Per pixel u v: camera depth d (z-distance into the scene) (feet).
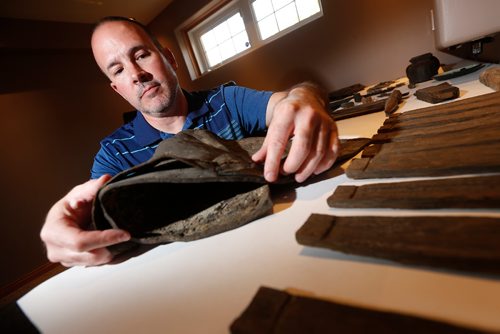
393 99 3.29
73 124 9.68
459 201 1.07
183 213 1.78
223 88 4.10
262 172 1.69
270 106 3.45
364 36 7.04
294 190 1.83
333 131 1.80
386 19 6.60
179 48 10.87
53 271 8.36
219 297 1.10
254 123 3.82
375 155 1.77
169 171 1.58
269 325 0.80
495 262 0.75
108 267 1.71
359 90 6.50
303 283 1.01
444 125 1.88
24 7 7.63
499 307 0.70
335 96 6.49
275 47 8.61
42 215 8.67
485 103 2.03
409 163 1.47
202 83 10.94
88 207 1.86
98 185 1.80
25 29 8.26
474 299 0.75
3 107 8.28
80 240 1.54
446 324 0.67
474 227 0.89
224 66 10.03
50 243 1.73
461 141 1.51
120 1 9.04
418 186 1.25
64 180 9.27
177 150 1.85
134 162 3.90
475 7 3.12
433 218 1.01
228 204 1.70
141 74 3.44
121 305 1.28
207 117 3.94
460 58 5.82
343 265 1.04
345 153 2.03
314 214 1.26
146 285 1.37
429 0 5.94
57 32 8.95
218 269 1.28
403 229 1.00
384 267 0.97
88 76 10.20
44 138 8.99
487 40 3.62
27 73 8.81
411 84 4.37
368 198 1.28
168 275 1.39
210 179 1.48
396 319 0.72
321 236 1.09
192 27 10.48
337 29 7.34
